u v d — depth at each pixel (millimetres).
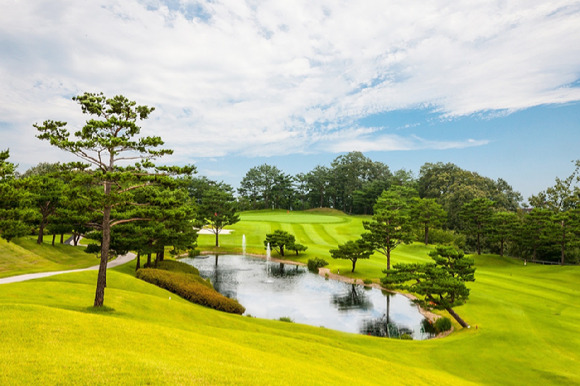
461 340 31969
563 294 47938
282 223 111250
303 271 65562
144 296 31141
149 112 26734
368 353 27625
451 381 23062
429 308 40469
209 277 59938
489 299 44312
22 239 57469
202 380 12852
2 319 16375
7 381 10688
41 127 22906
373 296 50375
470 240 98375
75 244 70438
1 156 28656
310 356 22391
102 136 24516
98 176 23828
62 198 24641
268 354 20109
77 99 24547
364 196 184000
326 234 99438
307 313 43031
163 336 18281
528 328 34219
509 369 26031
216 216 86562
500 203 118562
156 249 51125
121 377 11953
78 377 11539
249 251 82625
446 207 116688
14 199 31625
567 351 29094
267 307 44938
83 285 30984
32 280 32969
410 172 183250
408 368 24266
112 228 47312
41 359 12656
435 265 42031
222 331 24781
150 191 44375
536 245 75812
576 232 73562
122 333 17391
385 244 62312
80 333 16297
